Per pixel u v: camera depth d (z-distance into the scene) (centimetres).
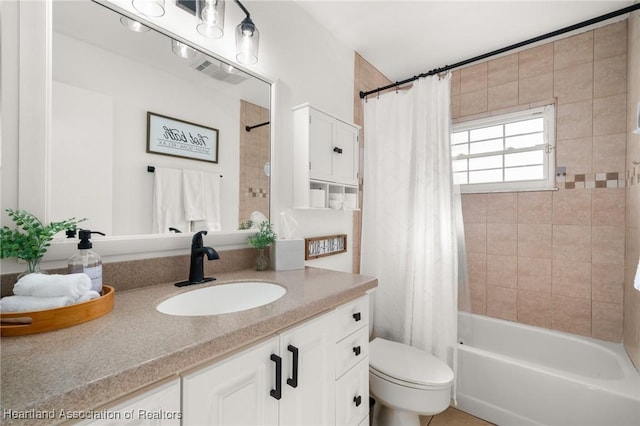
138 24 99
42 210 79
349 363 109
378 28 182
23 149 77
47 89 80
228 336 64
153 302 84
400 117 196
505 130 226
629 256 168
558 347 193
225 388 65
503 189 222
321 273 129
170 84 108
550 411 148
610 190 183
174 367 54
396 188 197
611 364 169
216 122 123
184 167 112
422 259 182
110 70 93
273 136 144
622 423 130
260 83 141
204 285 104
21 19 77
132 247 98
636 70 158
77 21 86
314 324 91
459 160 246
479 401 170
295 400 84
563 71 199
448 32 186
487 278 228
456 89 243
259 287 115
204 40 116
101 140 91
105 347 56
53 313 63
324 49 179
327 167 162
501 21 175
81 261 77
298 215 162
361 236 215
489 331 220
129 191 97
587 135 191
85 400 43
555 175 202
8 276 75
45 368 48
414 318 183
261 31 140
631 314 162
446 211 176
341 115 194
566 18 172
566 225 198
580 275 193
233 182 129
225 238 126
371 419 159
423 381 131
